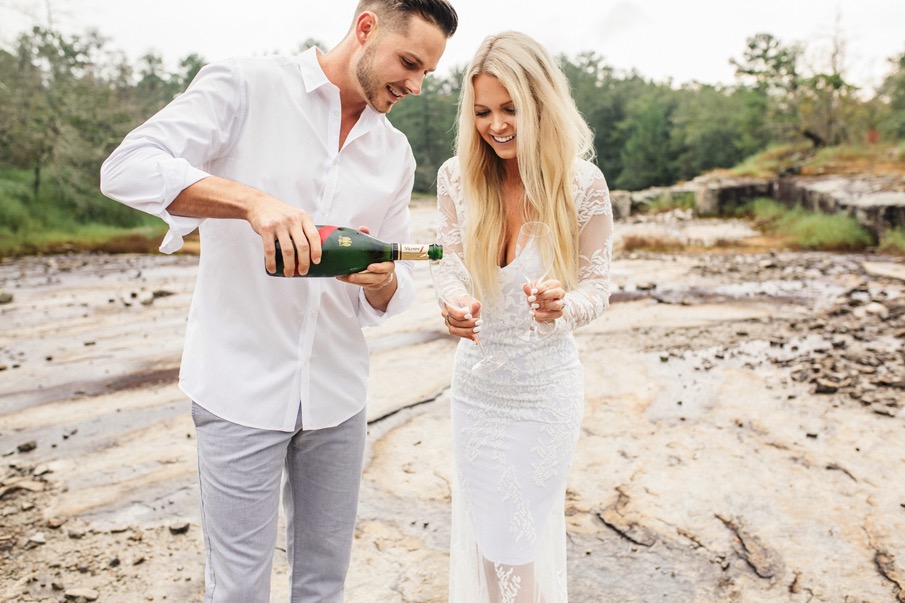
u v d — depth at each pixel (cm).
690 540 312
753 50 3806
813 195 1897
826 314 723
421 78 186
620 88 6706
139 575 296
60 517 343
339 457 204
